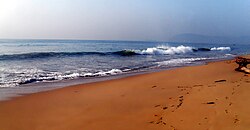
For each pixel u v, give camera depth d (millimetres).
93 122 5016
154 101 6355
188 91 7148
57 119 5285
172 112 5266
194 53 32969
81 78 11141
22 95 7633
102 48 43156
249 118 4465
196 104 5605
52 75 11719
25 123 5055
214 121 4465
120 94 7461
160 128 4434
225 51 42125
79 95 7527
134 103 6312
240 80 8266
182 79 9586
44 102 6746
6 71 12422
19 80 10281
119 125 4746
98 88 8586
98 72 13047
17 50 30422
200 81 8812
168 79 9812
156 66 16453
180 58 23547
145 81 9617
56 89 8508
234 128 4082
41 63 16219
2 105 6445
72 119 5262
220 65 14219
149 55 26672
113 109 5879
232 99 5707
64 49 35719
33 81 10211
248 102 5406
